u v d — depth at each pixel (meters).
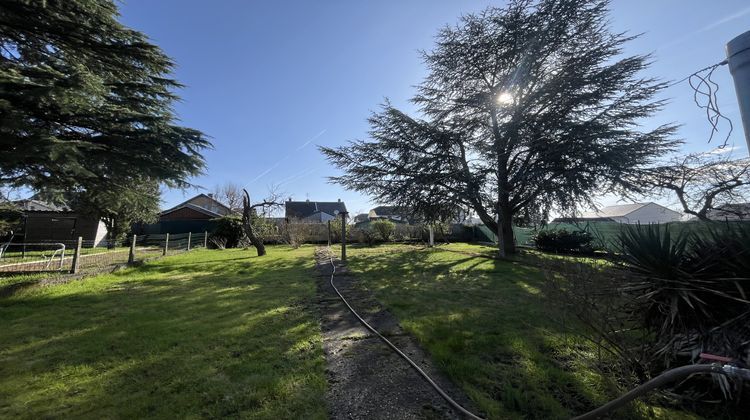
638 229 3.33
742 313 2.48
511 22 11.80
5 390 2.86
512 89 12.90
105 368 3.29
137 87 8.87
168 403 2.62
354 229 24.55
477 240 23.97
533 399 2.57
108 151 7.87
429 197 13.73
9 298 6.41
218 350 3.70
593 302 3.02
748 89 1.57
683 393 2.53
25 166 7.16
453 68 13.51
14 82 6.08
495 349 3.56
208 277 9.04
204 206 48.06
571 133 10.86
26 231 20.70
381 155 14.32
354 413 2.46
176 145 8.96
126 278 8.89
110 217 19.58
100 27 7.83
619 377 2.76
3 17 7.08
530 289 6.72
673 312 2.63
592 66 11.48
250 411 2.49
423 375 3.02
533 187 12.30
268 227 24.00
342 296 6.41
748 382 2.26
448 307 5.40
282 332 4.28
